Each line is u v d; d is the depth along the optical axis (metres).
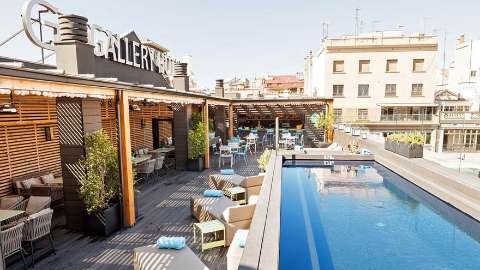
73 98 7.13
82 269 5.86
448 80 47.34
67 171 7.43
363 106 36.22
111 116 13.98
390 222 8.14
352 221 8.20
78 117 7.16
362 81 35.94
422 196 9.87
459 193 8.18
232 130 23.45
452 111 35.00
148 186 11.76
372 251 6.65
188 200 10.04
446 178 8.80
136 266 5.09
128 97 8.06
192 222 8.18
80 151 7.27
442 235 7.35
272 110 24.88
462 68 42.94
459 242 7.01
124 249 6.68
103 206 7.34
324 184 11.59
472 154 26.62
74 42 7.30
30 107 9.97
